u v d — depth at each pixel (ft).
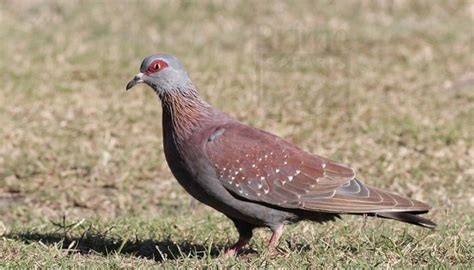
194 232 44.27
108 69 77.82
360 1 102.47
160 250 40.98
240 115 67.31
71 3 99.04
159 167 58.23
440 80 77.00
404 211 37.14
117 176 57.00
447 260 37.78
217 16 97.45
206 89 73.15
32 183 55.93
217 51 85.61
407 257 37.86
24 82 73.31
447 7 101.24
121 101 70.44
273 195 37.35
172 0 100.58
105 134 63.05
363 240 40.50
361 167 57.67
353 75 78.79
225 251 39.86
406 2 102.12
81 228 44.60
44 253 39.42
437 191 53.93
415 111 68.44
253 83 75.56
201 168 37.42
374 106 68.95
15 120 65.46
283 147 38.06
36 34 88.33
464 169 57.47
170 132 38.52
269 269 35.70
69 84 73.61
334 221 41.50
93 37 89.10
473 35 90.63
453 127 63.98
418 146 61.11
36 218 50.47
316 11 99.60
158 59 38.96
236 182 37.11
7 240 41.63
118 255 39.06
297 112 68.18
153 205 53.31
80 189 55.47
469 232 43.09
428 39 88.74
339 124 65.87
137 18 95.91
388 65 81.20
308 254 38.42
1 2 98.94
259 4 100.58
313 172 37.78
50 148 60.54
